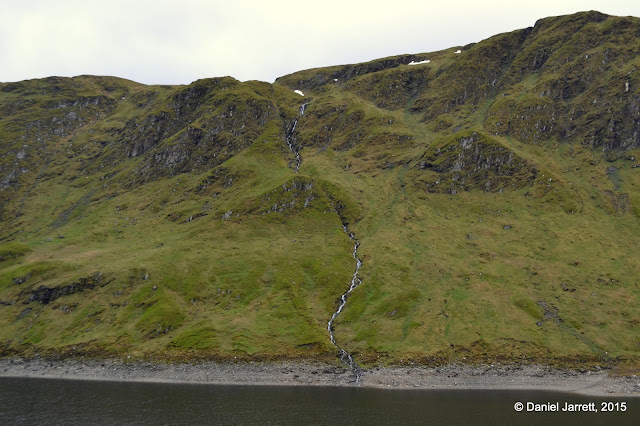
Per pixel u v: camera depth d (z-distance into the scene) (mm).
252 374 112375
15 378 116312
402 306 134125
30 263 168500
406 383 105875
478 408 86875
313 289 148125
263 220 186000
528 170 187375
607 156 187625
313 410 86000
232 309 140125
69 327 138625
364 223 182500
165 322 134000
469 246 159250
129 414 84375
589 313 126500
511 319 126125
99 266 162375
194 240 176875
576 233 157250
